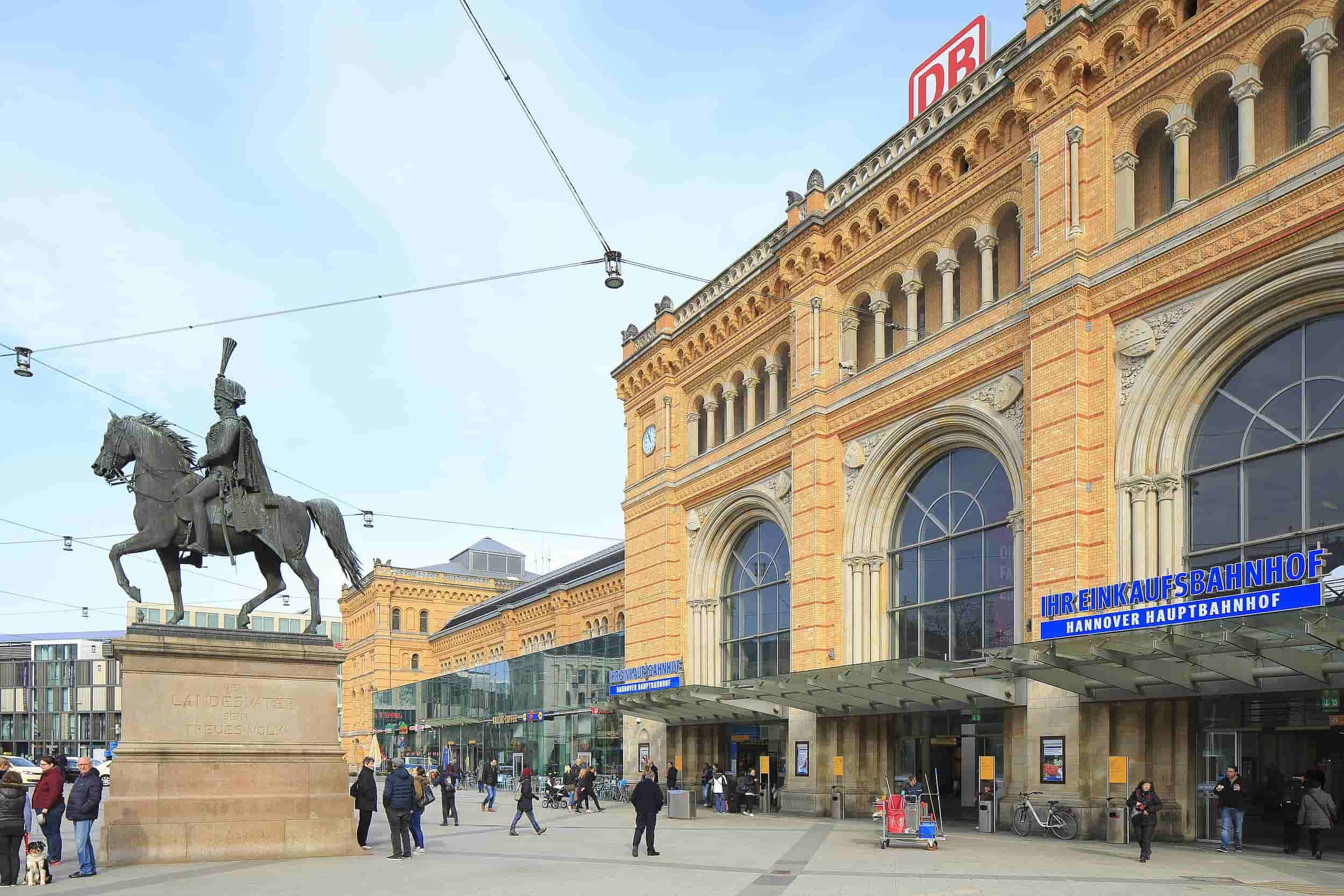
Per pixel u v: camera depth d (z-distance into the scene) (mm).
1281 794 20891
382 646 96250
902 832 22219
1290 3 21844
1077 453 24531
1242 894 14992
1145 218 25156
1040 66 27062
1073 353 24953
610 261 23000
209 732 20344
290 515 22188
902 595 31938
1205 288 22797
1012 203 28844
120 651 19906
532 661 59906
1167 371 23281
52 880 17172
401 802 20781
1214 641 18359
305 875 17828
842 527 33875
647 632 45062
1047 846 22000
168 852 19422
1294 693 20812
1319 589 16109
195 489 21234
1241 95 22688
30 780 49719
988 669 25375
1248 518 21797
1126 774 22516
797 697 31000
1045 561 24891
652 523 45688
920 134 32750
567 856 21047
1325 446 20500
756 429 39156
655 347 46375
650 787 21234
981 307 29312
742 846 22922
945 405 29797
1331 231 20453
